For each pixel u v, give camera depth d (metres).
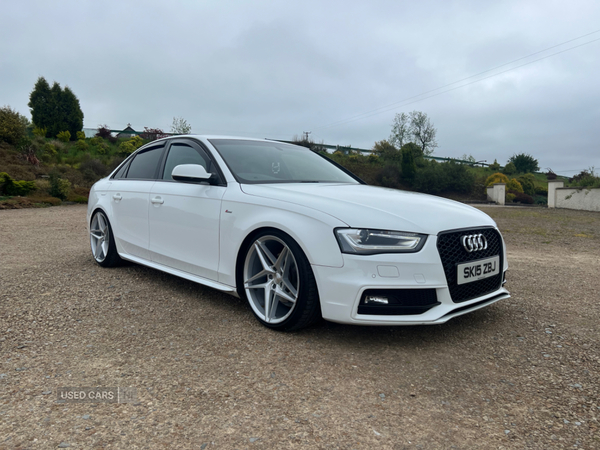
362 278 2.38
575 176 22.09
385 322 2.39
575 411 1.89
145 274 4.30
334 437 1.68
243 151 3.64
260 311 2.91
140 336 2.68
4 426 1.70
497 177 38.50
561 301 3.67
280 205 2.75
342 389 2.06
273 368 2.27
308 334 2.75
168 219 3.61
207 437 1.66
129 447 1.58
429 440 1.67
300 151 4.23
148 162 4.19
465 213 2.86
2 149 23.23
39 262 4.90
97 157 29.19
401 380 2.17
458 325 2.99
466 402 1.97
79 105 38.19
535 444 1.65
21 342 2.56
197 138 3.74
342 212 2.54
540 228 10.42
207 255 3.24
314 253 2.50
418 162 41.88
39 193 17.33
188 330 2.79
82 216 11.66
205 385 2.07
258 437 1.67
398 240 2.42
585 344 2.67
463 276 2.57
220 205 3.12
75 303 3.33
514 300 3.68
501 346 2.63
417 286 2.40
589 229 10.35
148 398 1.94
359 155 42.41
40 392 1.97
